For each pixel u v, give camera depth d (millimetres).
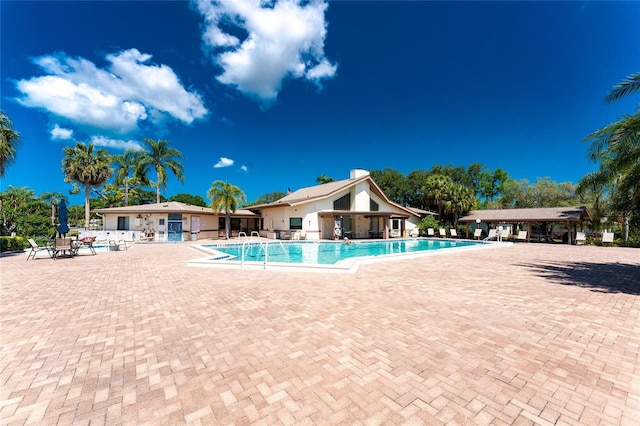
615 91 8492
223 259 11609
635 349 3449
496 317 4605
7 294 6203
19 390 2605
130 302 5555
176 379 2793
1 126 14188
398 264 10656
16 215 28719
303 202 24312
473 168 40875
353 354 3307
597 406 2340
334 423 2135
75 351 3436
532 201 35156
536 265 10430
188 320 4523
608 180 10586
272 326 4230
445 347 3494
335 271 8711
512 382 2709
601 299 5707
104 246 18500
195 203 46344
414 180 40281
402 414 2236
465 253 14898
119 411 2303
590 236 25672
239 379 2783
